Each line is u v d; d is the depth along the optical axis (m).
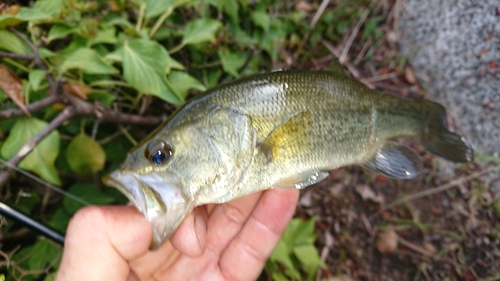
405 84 0.35
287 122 0.17
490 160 0.30
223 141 0.16
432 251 0.31
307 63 0.37
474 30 0.31
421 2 0.35
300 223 0.28
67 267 0.14
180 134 0.16
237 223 0.20
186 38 0.25
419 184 0.32
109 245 0.15
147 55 0.22
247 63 0.32
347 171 0.34
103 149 0.26
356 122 0.19
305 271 0.31
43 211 0.26
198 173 0.16
